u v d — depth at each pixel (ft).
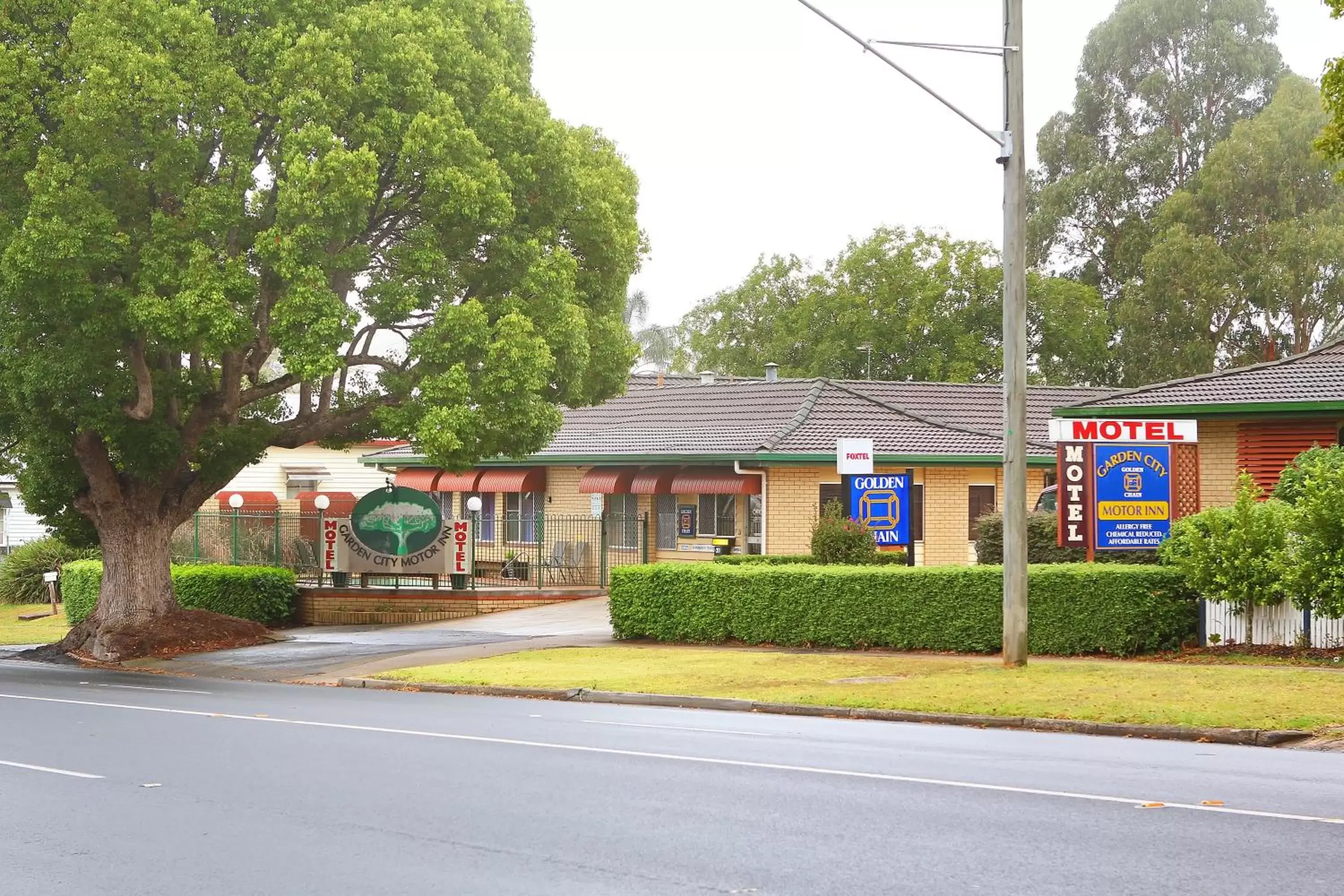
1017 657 60.75
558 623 98.63
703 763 39.45
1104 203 217.36
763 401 128.16
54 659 91.81
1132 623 65.00
